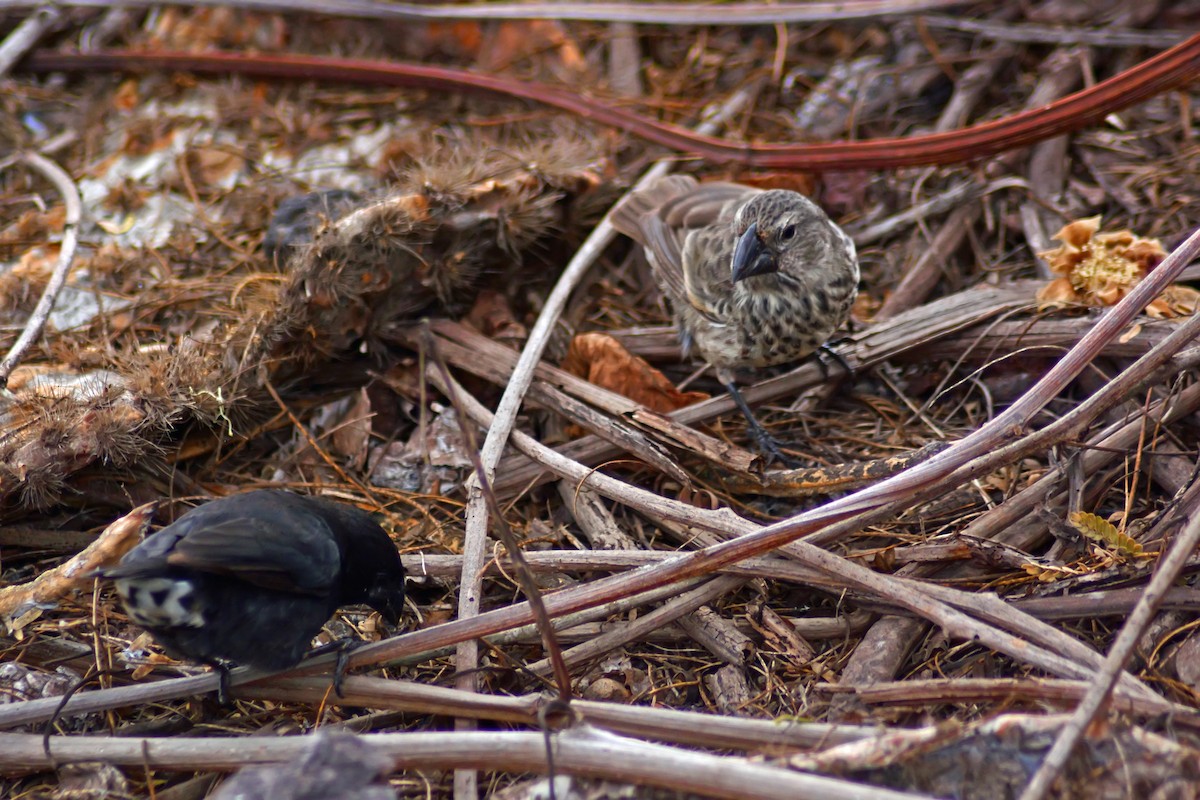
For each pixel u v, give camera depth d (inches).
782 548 288.0
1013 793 217.8
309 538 256.5
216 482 371.6
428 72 507.2
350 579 281.3
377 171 476.4
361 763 215.8
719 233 388.2
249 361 376.2
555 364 418.0
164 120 511.2
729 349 380.8
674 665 297.3
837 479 326.6
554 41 547.8
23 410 352.2
